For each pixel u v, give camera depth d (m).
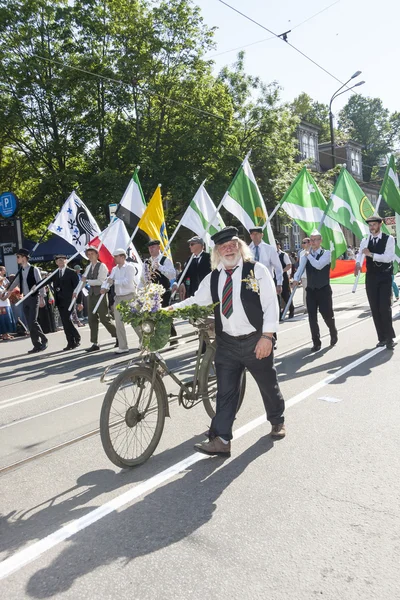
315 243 8.16
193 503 3.43
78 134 23.47
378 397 5.51
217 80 26.59
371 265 7.91
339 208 10.48
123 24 23.25
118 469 4.09
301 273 8.20
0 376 8.27
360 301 15.42
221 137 24.09
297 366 7.18
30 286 10.34
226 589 2.53
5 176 27.12
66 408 5.99
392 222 15.02
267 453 4.19
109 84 22.89
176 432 4.85
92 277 9.88
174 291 8.43
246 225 9.48
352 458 4.01
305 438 4.47
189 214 10.09
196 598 2.48
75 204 10.86
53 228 10.59
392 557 2.73
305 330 10.55
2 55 21.86
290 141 29.66
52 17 22.89
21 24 22.66
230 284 4.07
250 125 28.25
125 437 4.07
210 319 4.71
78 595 2.55
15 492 3.77
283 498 3.43
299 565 2.70
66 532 3.15
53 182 22.22
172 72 24.19
